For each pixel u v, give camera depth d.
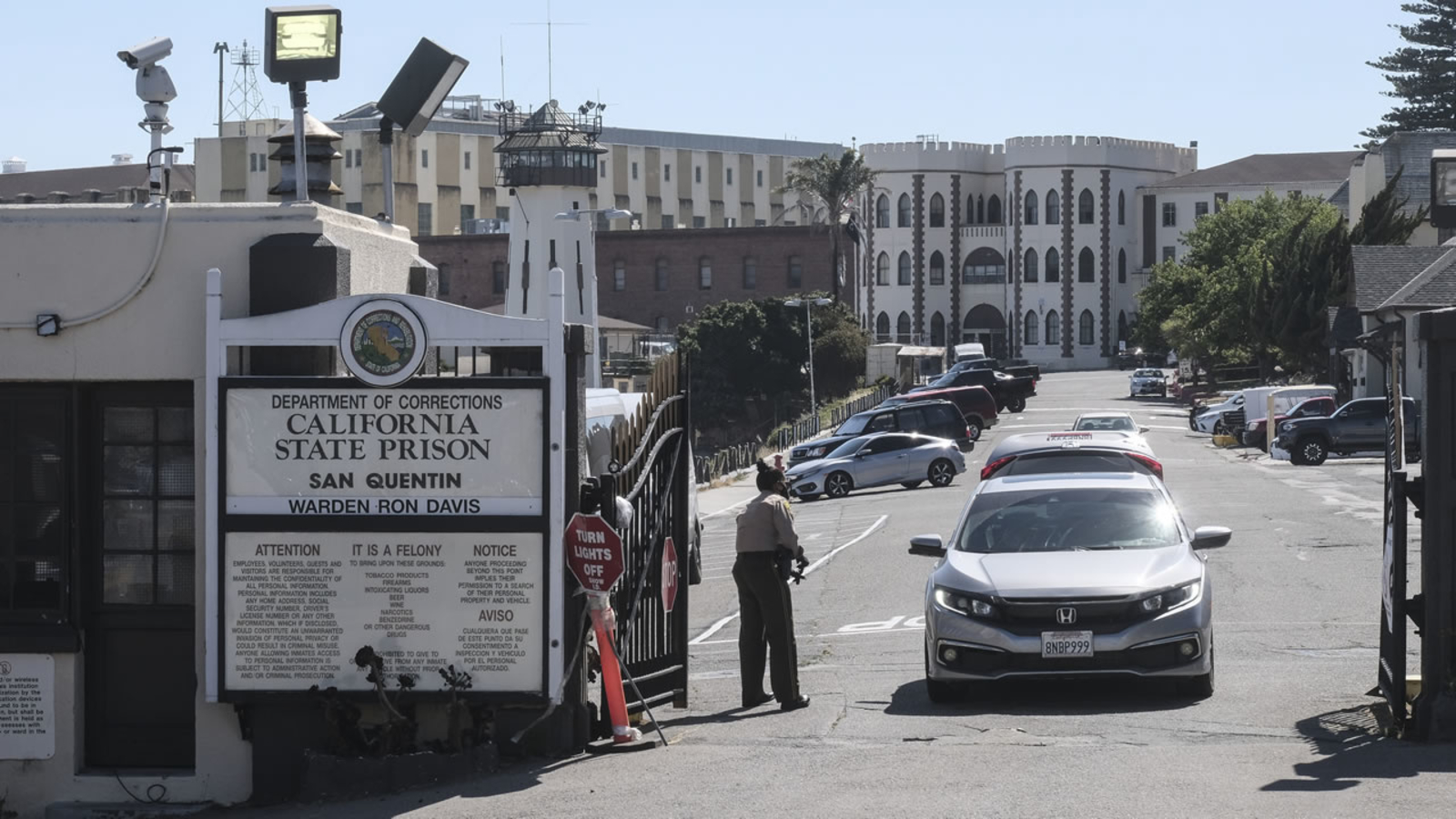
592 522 10.52
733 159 197.62
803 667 16.03
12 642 10.86
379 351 10.31
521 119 92.69
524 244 90.25
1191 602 12.44
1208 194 157.75
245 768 10.77
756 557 12.84
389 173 12.90
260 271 10.62
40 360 10.78
